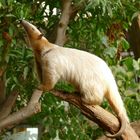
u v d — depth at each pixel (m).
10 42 7.43
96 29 8.43
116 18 8.72
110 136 6.30
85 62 6.34
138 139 6.35
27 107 7.65
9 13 7.52
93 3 7.37
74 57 6.36
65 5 7.87
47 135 9.23
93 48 8.78
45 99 8.41
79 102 6.33
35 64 6.57
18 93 8.17
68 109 8.98
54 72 6.29
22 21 6.57
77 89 6.36
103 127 6.39
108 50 8.84
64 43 8.32
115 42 9.30
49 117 8.58
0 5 7.11
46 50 6.40
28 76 7.85
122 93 9.47
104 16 8.16
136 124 7.37
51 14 8.37
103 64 6.44
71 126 8.76
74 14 8.11
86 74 6.28
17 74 7.88
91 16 8.27
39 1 8.27
